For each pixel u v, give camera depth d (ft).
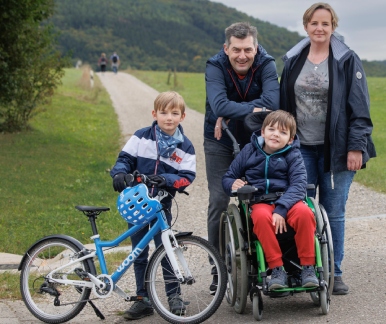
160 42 495.00
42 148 54.49
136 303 17.46
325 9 18.07
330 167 18.40
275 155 17.04
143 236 17.29
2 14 53.42
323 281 16.06
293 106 18.63
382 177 41.29
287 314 17.11
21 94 60.64
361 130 17.98
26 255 17.57
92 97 102.27
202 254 18.81
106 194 37.65
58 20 490.08
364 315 16.65
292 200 16.19
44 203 34.81
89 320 17.48
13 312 17.78
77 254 17.28
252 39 18.03
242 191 16.06
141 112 88.89
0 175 42.11
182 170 17.22
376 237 25.23
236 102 18.53
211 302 16.40
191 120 78.13
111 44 472.44
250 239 16.78
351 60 18.17
